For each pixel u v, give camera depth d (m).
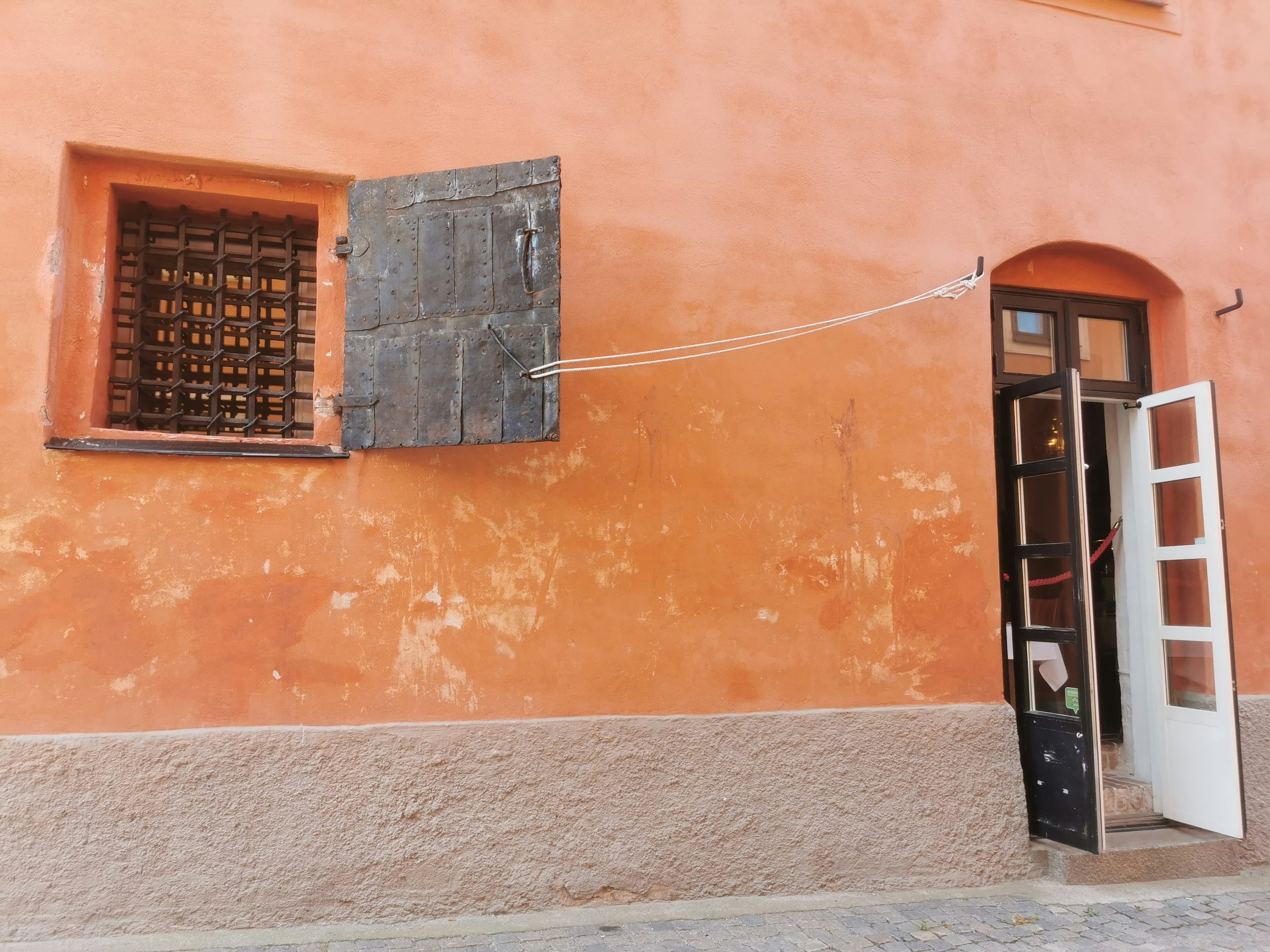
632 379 4.85
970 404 5.41
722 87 5.18
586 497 4.71
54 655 4.03
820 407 5.14
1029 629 5.41
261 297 4.64
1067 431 5.17
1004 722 5.17
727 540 4.89
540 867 4.41
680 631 4.77
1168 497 5.70
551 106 4.89
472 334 4.20
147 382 4.43
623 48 5.04
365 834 4.23
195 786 4.09
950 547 5.26
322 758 4.23
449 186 4.32
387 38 4.68
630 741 4.60
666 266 4.97
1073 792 5.09
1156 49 6.13
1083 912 4.61
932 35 5.62
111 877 3.97
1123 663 6.08
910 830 4.92
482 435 4.14
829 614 5.02
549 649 4.58
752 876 4.68
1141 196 5.93
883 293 5.32
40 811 3.93
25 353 4.09
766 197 5.18
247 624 4.25
